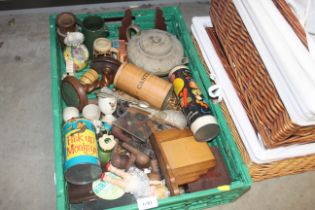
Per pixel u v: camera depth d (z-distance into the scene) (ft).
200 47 3.65
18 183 3.58
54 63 3.49
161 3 5.49
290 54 2.26
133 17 4.09
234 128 3.22
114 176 3.01
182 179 2.99
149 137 3.18
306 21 2.60
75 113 3.26
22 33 4.86
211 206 3.44
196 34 3.71
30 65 4.52
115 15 4.08
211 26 3.78
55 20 3.87
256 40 2.57
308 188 3.77
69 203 2.91
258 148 2.79
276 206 3.61
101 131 3.25
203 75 3.49
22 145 3.85
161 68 3.43
